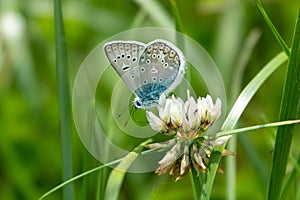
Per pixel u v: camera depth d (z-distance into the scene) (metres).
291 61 0.39
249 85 0.41
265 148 0.53
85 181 0.43
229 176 0.45
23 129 0.56
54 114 0.57
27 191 0.53
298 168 0.41
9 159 0.53
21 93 0.57
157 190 0.42
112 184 0.43
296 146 0.54
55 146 0.56
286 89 0.40
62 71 0.43
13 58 0.57
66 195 0.43
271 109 0.57
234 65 0.58
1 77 0.57
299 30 0.39
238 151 0.54
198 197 0.40
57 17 0.43
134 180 0.53
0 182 0.54
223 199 0.52
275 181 0.40
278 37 0.41
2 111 0.56
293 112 0.40
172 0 0.43
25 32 0.59
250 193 0.53
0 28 0.58
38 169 0.55
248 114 0.55
